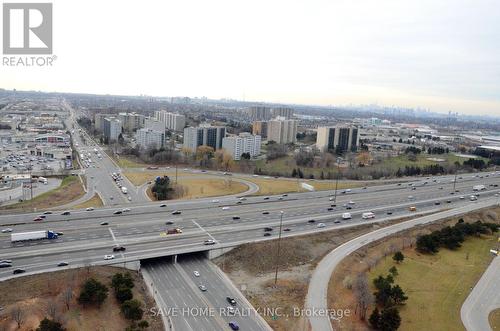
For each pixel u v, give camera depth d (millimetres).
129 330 103188
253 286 136375
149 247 150250
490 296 138500
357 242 173625
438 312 126875
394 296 127125
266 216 195250
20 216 175250
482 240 188250
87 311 112875
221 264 150500
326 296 130250
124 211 188250
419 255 166750
